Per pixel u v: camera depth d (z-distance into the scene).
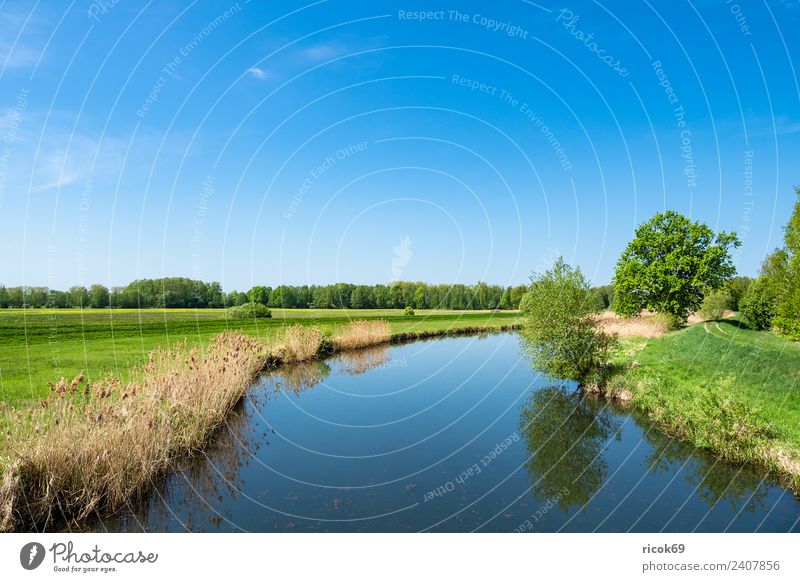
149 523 8.33
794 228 16.17
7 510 7.25
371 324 37.53
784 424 11.53
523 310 21.12
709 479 10.34
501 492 10.01
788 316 16.73
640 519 8.75
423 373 23.95
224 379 14.91
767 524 8.34
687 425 13.01
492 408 17.17
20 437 8.05
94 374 15.32
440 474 11.02
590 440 13.48
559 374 19.97
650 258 42.38
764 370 16.08
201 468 11.05
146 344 23.56
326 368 25.12
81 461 8.22
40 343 21.97
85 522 7.90
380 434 14.03
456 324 51.03
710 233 39.94
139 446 9.10
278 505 9.22
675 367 19.73
